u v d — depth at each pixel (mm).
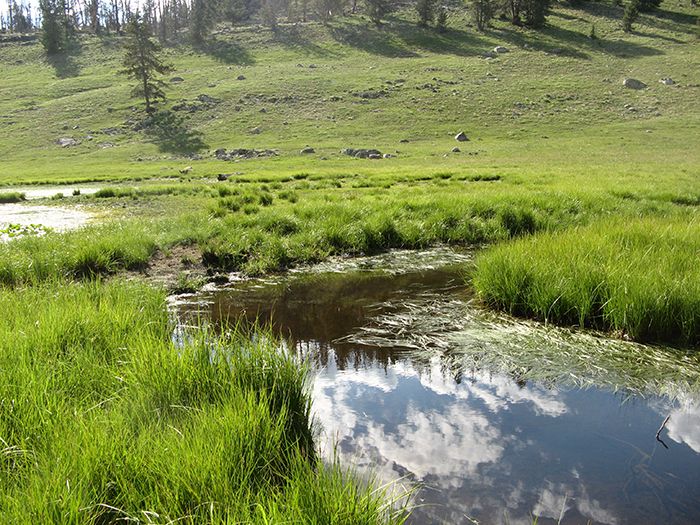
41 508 2717
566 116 66625
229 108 74000
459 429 4496
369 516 2873
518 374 5719
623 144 53688
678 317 6535
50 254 10188
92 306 6258
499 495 3605
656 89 73062
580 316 7066
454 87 77875
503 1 106875
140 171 46844
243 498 2973
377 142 60156
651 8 108625
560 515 3408
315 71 88750
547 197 16500
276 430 3697
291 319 7824
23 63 105750
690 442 4340
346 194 20859
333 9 120188
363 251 12547
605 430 4516
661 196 18000
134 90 73500
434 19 111250
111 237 11703
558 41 95438
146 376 4301
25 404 3787
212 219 14336
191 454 3172
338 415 4727
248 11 144250
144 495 2980
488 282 8250
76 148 63719
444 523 3324
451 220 14336
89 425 3506
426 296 8953
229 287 9805
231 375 4324
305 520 2730
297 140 62094
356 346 6613
